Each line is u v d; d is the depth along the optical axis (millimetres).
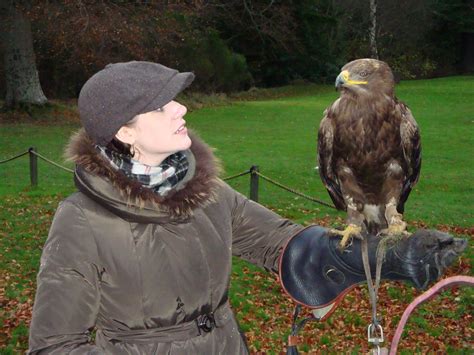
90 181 1354
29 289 4887
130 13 14352
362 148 1960
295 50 24578
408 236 1508
